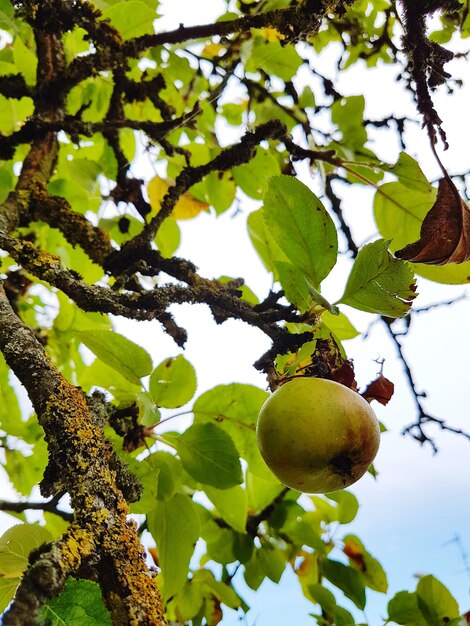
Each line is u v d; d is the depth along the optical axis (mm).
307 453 419
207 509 622
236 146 572
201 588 603
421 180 562
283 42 507
